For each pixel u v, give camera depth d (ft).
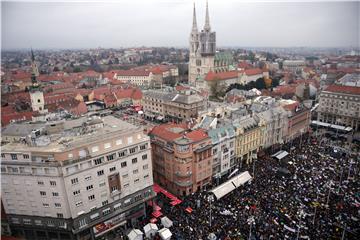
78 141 286.46
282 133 545.03
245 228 292.40
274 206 326.44
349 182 377.71
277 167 437.58
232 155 440.04
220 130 420.77
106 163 291.79
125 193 314.55
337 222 294.87
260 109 536.42
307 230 283.38
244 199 346.13
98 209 295.69
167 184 400.47
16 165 272.31
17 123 392.47
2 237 284.61
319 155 479.00
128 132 307.78
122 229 319.88
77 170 274.16
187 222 309.01
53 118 411.75
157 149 402.93
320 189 359.87
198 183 389.19
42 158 267.18
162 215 330.13
